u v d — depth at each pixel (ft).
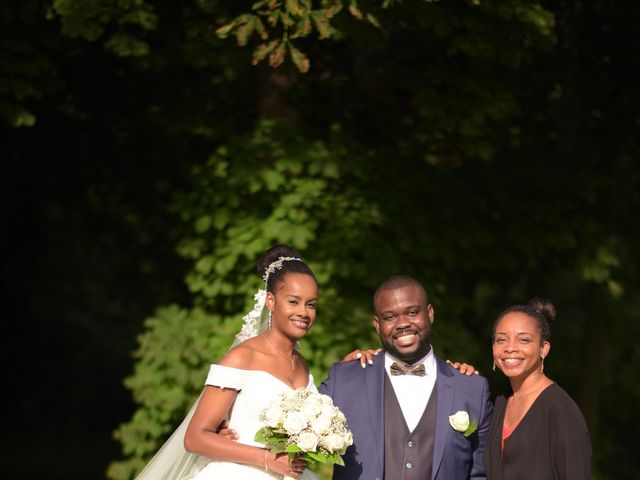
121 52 26.61
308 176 30.78
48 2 28.32
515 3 25.86
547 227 32.99
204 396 16.44
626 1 34.12
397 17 26.40
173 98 33.63
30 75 28.58
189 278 30.17
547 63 34.60
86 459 55.16
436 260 31.91
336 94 32.22
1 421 63.77
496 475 15.92
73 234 55.88
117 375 69.72
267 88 31.71
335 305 28.58
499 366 16.33
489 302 41.57
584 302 45.01
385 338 16.52
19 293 58.95
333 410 15.39
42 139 36.29
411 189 30.91
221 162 30.12
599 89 35.50
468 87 28.94
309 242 29.25
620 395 43.14
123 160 37.58
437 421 16.35
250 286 28.78
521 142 36.47
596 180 33.76
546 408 15.69
